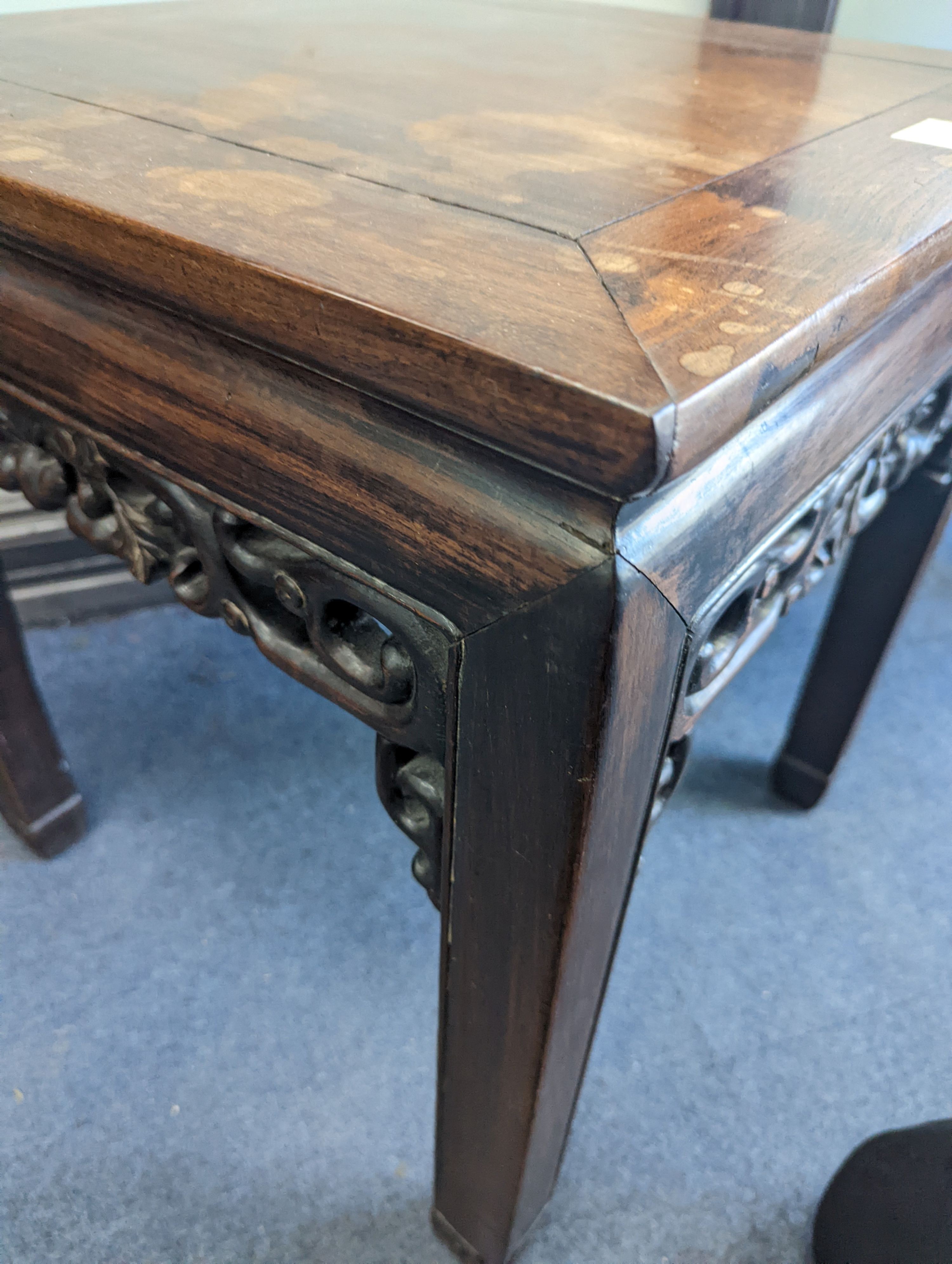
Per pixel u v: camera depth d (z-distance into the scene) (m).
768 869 0.90
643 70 0.60
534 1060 0.43
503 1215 0.55
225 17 0.70
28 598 1.12
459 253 0.30
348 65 0.57
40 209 0.34
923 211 0.36
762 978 0.80
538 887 0.35
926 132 0.48
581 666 0.27
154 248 0.31
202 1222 0.63
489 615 0.29
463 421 0.26
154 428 0.38
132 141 0.40
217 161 0.38
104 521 0.47
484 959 0.41
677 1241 0.63
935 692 1.13
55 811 0.85
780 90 0.57
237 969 0.79
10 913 0.82
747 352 0.25
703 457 0.24
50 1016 0.75
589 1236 0.63
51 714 1.02
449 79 0.55
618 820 0.35
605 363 0.23
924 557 0.74
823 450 0.36
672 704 0.33
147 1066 0.71
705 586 0.31
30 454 0.48
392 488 0.30
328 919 0.83
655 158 0.42
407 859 0.89
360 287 0.27
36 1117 0.68
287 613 0.42
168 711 1.04
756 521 0.33
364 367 0.27
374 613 0.34
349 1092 0.70
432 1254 0.62
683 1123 0.70
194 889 0.85
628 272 0.29
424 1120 0.69
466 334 0.24
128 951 0.80
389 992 0.78
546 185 0.37
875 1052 0.75
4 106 0.45
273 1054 0.73
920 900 0.88
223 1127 0.68
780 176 0.40
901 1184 0.55
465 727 0.33
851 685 0.85
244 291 0.29
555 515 0.26
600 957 0.42
